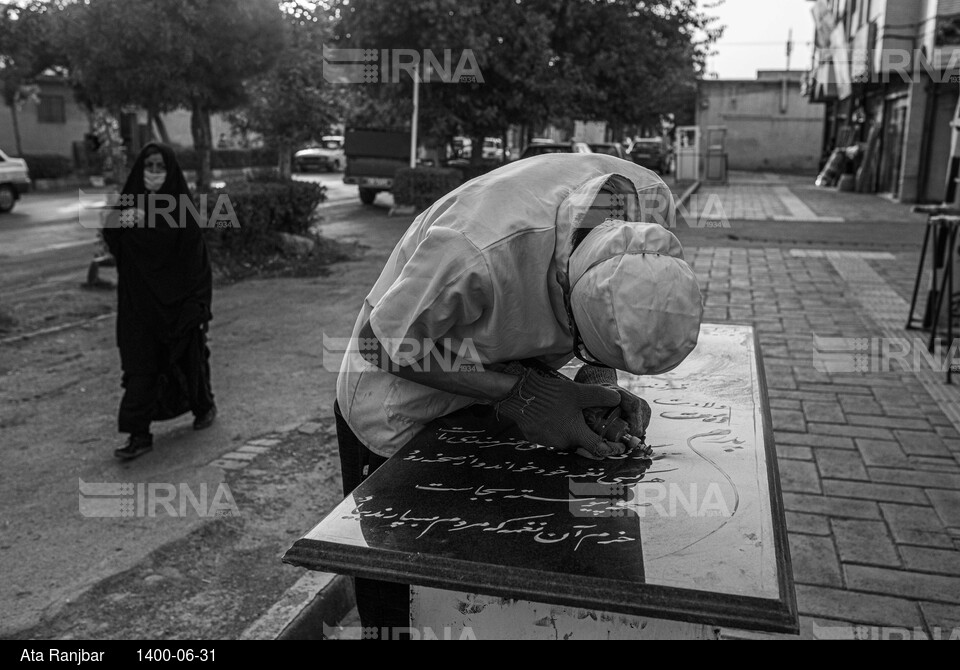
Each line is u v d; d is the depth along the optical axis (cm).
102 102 1030
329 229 1532
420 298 179
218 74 996
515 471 186
